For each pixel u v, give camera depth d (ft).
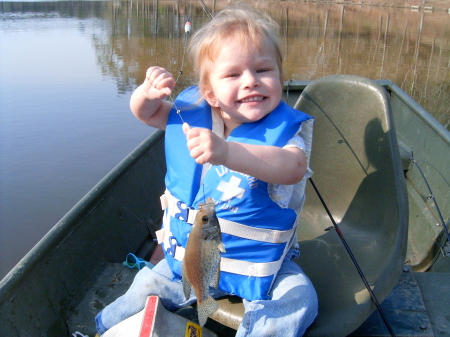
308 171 6.23
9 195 17.83
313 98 8.71
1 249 15.48
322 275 7.14
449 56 39.96
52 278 7.06
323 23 61.16
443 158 10.85
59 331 6.88
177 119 6.65
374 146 7.97
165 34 46.96
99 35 46.11
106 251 8.43
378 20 66.64
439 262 9.55
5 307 6.16
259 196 5.90
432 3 88.74
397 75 33.14
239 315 6.15
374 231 7.82
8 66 33.94
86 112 25.13
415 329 6.57
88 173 19.24
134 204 9.71
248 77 5.93
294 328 5.50
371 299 6.28
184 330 6.03
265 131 6.02
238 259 6.01
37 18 58.03
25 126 22.85
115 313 6.21
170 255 6.34
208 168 6.20
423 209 11.29
